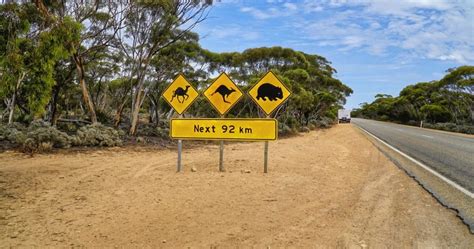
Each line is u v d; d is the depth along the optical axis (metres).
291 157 13.20
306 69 41.25
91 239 4.71
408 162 12.23
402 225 5.33
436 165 11.49
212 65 34.97
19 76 7.59
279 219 5.56
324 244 4.59
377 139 23.97
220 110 9.89
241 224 5.30
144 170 9.83
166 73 27.81
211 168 10.41
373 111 135.00
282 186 7.89
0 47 7.18
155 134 22.86
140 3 19.39
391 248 4.45
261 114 32.62
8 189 7.26
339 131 37.69
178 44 25.86
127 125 27.98
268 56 36.03
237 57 35.66
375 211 6.07
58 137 13.93
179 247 4.47
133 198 6.71
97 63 26.83
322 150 16.31
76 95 33.12
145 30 21.12
